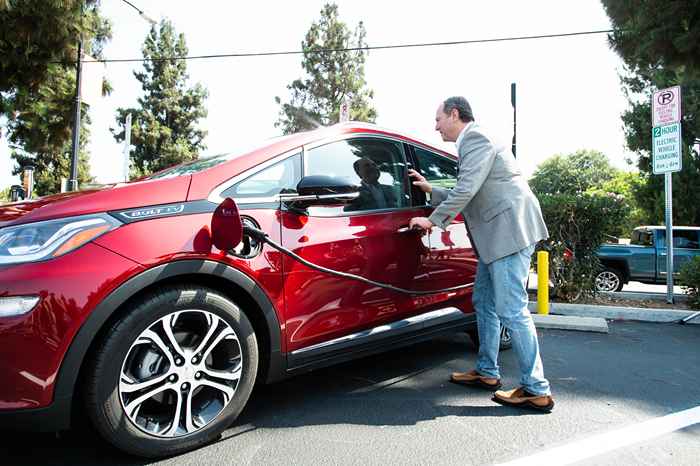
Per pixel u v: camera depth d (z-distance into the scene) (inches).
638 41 352.2
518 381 126.3
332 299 102.0
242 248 89.3
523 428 97.4
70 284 71.4
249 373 89.0
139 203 82.9
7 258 71.3
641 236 419.5
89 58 483.8
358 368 135.9
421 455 85.3
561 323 194.7
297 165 103.4
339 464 81.6
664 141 245.0
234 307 86.7
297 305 96.0
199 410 86.0
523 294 108.4
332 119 1039.0
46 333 69.4
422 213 123.0
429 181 131.5
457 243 131.0
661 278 394.6
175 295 79.8
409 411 105.2
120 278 74.2
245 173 95.8
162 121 1450.5
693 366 143.8
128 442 77.1
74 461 80.7
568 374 135.2
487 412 105.3
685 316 211.6
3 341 67.5
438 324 125.0
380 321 112.2
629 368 141.5
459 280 131.0
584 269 242.1
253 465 80.6
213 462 81.2
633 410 108.2
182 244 81.0
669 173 244.8
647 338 180.7
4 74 451.5
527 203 108.7
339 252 102.9
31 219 77.2
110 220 78.5
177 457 82.7
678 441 92.5
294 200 96.6
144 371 78.5
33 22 400.8
